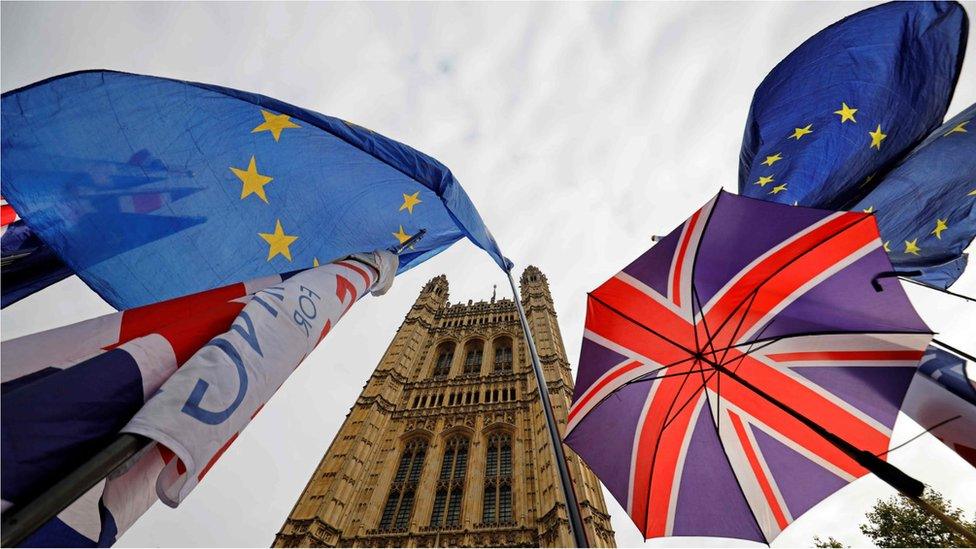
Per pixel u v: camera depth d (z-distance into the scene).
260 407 3.35
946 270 5.99
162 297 4.35
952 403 4.33
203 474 2.87
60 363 2.69
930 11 5.84
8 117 3.46
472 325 45.31
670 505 4.89
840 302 4.43
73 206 3.82
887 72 6.30
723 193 4.56
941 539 17.05
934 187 5.97
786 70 7.21
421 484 24.05
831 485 4.57
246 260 5.04
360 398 32.34
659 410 5.22
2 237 3.88
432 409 31.06
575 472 22.75
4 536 1.86
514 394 32.50
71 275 4.07
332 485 23.39
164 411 2.64
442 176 5.92
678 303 5.18
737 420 5.06
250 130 5.14
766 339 4.92
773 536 4.62
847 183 6.61
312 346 4.01
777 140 7.31
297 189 5.68
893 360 4.30
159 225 4.41
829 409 4.68
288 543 20.17
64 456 2.30
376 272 5.56
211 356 3.07
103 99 3.95
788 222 4.45
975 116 5.78
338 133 5.24
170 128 4.46
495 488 23.62
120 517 2.76
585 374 5.50
